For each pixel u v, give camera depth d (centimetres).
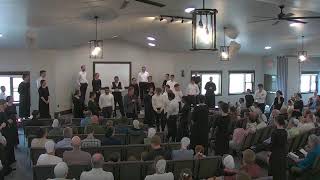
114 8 894
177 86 1368
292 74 1886
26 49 1554
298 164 769
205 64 2042
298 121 992
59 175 521
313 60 2130
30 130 1017
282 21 1048
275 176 727
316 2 774
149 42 1791
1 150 812
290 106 1345
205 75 2050
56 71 1659
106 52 1845
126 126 1010
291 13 864
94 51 1141
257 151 952
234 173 601
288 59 1877
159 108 1277
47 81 1619
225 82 2089
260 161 923
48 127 997
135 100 1443
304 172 755
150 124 1332
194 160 676
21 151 1098
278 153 724
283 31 1267
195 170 682
